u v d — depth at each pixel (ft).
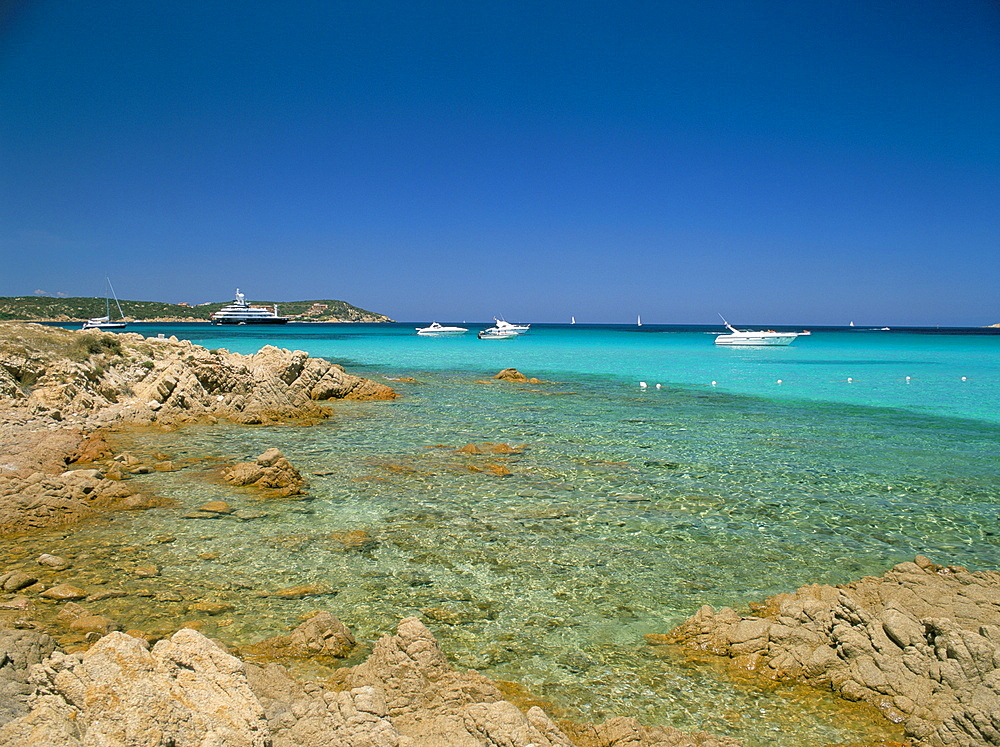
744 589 33.73
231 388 85.25
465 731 19.58
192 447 64.90
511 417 88.33
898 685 24.07
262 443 67.97
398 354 221.87
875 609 29.78
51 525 40.01
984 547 40.27
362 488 51.08
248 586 32.48
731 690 24.66
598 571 35.63
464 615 30.17
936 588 30.99
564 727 21.48
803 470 59.00
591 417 88.89
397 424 82.02
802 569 36.47
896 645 25.40
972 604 29.04
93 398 73.51
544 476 55.83
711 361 195.72
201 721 15.56
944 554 39.06
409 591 32.55
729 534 41.96
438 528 41.93
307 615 29.55
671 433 76.79
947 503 49.26
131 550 36.76
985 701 21.65
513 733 18.80
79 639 25.59
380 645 24.16
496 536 40.70
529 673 25.41
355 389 107.14
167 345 95.66
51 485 42.34
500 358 204.64
